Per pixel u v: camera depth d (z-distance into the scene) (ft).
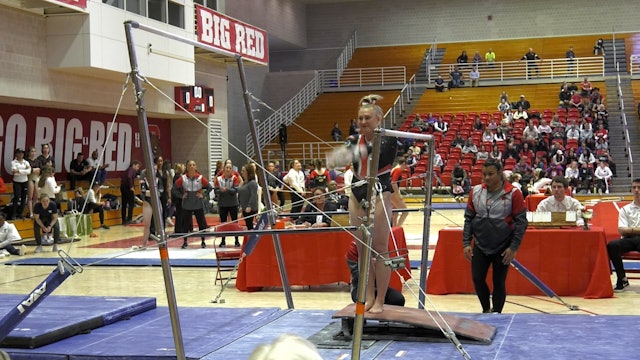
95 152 73.41
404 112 115.55
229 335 19.21
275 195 64.28
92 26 60.34
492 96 116.26
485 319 20.42
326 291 33.14
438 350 17.13
